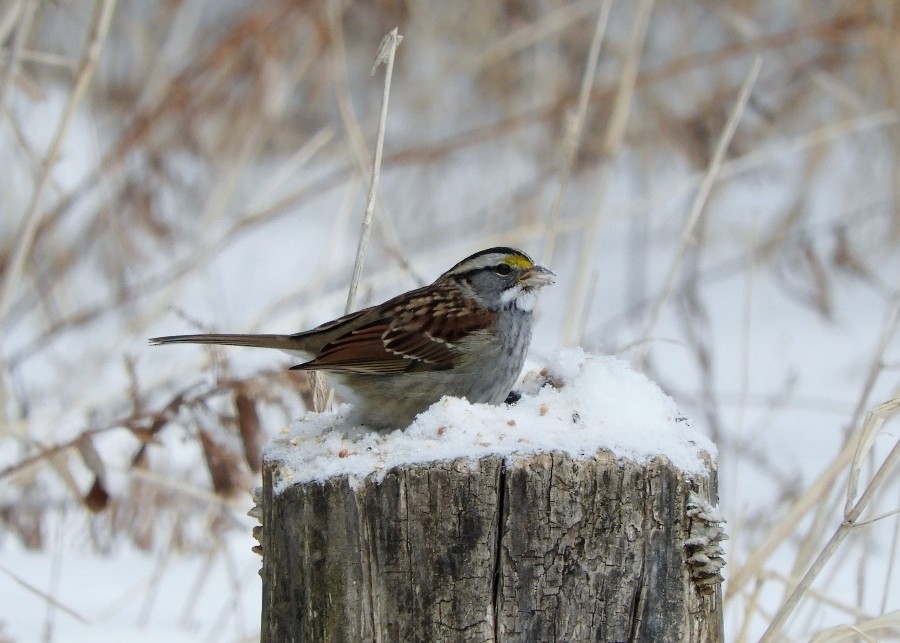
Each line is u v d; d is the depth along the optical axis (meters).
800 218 16.14
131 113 16.31
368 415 7.36
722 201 16.78
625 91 10.84
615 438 5.13
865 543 8.13
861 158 16.73
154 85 15.82
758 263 16.25
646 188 16.52
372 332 7.23
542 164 17.03
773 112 16.92
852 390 13.80
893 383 13.88
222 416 8.53
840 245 15.99
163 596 9.75
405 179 17.44
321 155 17.83
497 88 17.64
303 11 15.73
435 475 4.96
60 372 12.50
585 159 16.47
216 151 16.14
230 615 9.28
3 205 14.44
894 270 16.36
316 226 17.73
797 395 13.48
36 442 8.91
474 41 18.05
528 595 4.95
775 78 17.27
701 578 5.07
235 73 16.12
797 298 16.06
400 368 7.22
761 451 11.77
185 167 16.67
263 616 5.46
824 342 15.23
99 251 15.12
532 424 5.35
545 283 7.48
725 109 16.70
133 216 15.07
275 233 17.55
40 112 15.99
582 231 16.98
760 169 16.70
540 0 17.92
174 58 16.42
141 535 10.65
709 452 5.31
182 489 8.99
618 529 4.99
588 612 4.97
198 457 10.80
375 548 5.00
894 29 15.29
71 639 8.54
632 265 16.09
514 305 7.52
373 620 5.00
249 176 17.38
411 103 17.73
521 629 4.95
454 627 4.95
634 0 17.88
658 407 5.62
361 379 7.29
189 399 8.52
